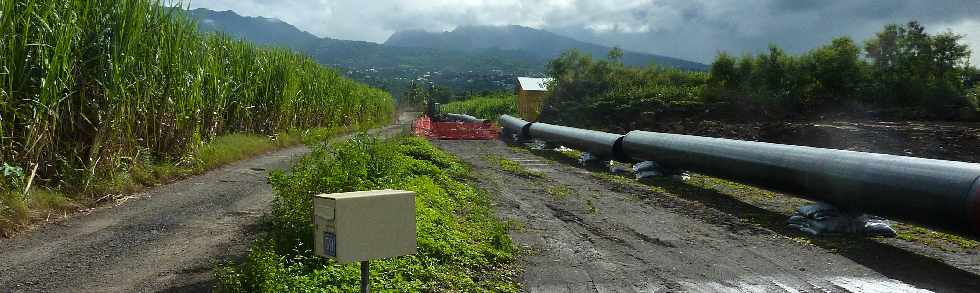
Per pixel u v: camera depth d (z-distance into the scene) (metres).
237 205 10.48
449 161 19.17
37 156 9.98
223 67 18.88
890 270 7.75
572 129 24.25
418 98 105.44
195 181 13.15
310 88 28.00
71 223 8.91
